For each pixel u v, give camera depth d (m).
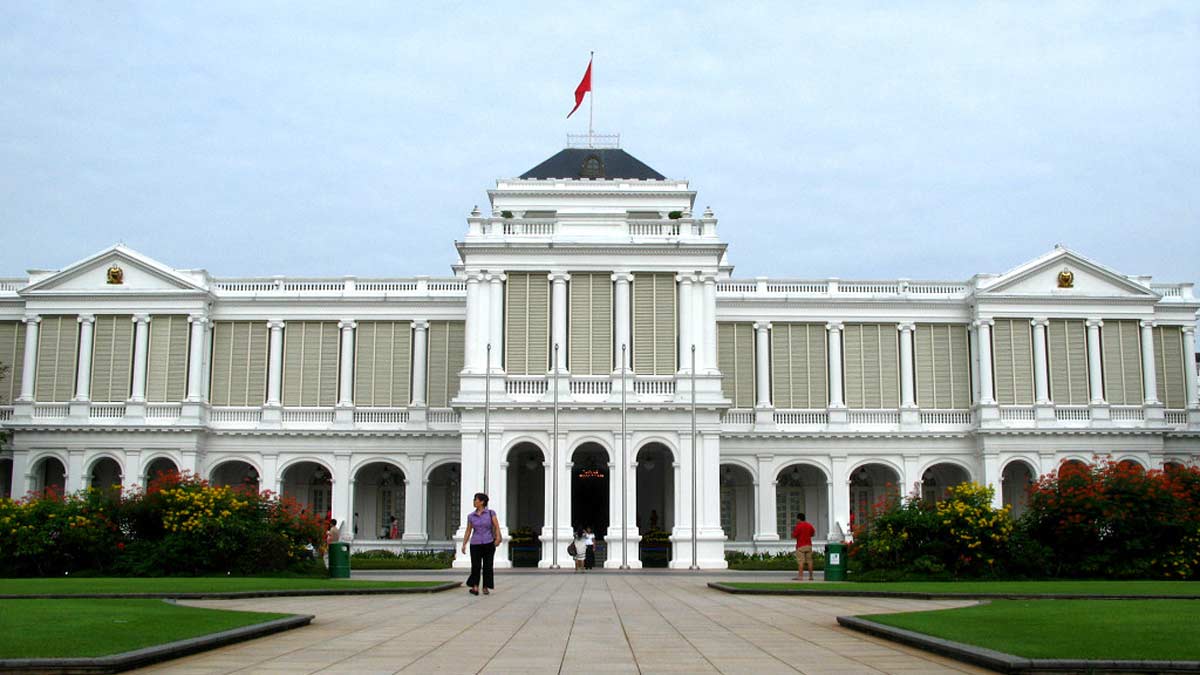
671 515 72.00
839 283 80.06
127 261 76.75
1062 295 77.88
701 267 67.69
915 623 22.92
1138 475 48.81
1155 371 78.75
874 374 78.94
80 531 46.47
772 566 62.97
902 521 46.81
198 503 47.53
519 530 66.06
